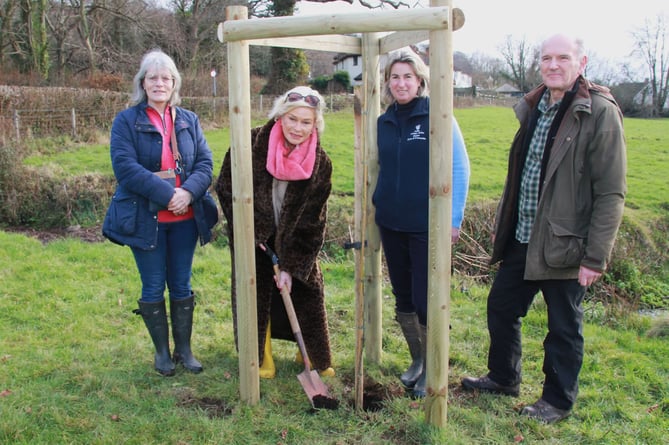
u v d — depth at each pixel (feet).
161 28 76.48
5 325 13.80
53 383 10.71
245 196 9.40
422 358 11.09
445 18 7.90
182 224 11.16
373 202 10.84
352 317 14.96
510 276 10.08
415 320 10.92
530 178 9.57
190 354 11.73
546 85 9.09
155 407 9.92
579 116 8.77
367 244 11.45
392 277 10.80
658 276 23.57
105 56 75.82
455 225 9.97
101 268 18.78
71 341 12.88
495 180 31.60
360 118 9.62
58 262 19.16
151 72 10.34
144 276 11.05
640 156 45.93
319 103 9.76
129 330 13.74
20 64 67.41
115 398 10.27
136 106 10.65
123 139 10.41
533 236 9.29
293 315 10.28
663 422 9.79
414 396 10.54
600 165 8.68
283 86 74.59
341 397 10.39
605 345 13.29
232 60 9.01
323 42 10.37
